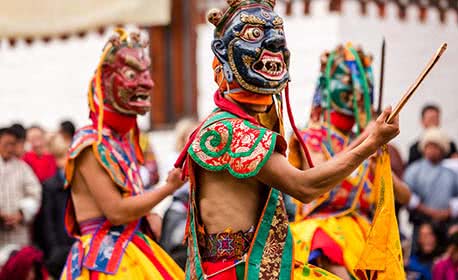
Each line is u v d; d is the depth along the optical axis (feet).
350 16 67.00
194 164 28.73
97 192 36.35
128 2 74.84
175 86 75.20
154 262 36.65
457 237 51.83
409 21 71.26
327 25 66.54
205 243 28.91
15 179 58.70
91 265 36.09
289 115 29.53
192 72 74.84
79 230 37.65
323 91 38.96
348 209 38.29
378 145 26.89
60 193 56.39
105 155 36.60
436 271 52.03
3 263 50.57
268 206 28.40
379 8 69.00
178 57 75.10
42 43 79.46
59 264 53.57
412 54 71.56
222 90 28.89
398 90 70.54
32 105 80.64
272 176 27.43
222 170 28.45
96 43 77.77
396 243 29.96
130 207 35.94
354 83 38.58
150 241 37.24
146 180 52.85
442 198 58.65
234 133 27.81
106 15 75.51
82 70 78.64
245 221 28.45
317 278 32.32
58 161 56.70
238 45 28.14
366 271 30.71
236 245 28.45
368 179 38.68
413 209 58.80
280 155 27.61
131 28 75.51
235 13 28.45
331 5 66.33
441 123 73.97
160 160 73.67
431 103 73.51
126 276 35.99
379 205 30.09
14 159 59.26
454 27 74.64
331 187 27.22
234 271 28.40
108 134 37.19
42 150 64.03
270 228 28.45
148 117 75.82
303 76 67.36
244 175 27.43
